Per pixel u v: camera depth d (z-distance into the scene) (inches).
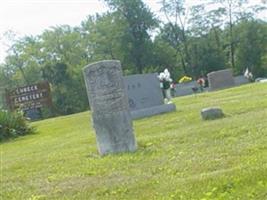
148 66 3073.3
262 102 706.2
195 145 442.0
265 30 3245.6
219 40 3260.3
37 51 2989.7
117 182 347.9
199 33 3245.6
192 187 292.0
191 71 3211.1
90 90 487.8
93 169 413.7
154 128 637.3
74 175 402.3
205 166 344.8
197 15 3245.6
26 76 2989.7
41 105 1409.9
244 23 3230.8
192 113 727.1
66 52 2999.5
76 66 2893.7
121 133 478.3
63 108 2851.9
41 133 940.0
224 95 1061.1
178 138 492.1
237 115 605.3
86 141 617.3
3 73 3043.8
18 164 511.2
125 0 3063.5
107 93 482.6
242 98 861.8
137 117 816.3
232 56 3253.0
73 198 327.3
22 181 419.8
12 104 1403.8
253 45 3225.9
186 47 3221.0
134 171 378.6
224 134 465.4
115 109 480.7
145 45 3078.2
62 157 507.5
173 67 3152.1
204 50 3228.3
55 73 2893.7
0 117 930.1
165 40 3221.0
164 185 310.8
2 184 418.9
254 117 541.0
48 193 354.0
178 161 382.0
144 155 441.7
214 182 289.7
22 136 935.0
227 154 372.2
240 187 273.1
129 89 842.2
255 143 393.4
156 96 866.1
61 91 2864.2
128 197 303.6
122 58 3090.6
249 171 295.6
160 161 398.9
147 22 3083.2
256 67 3223.4
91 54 3115.2
